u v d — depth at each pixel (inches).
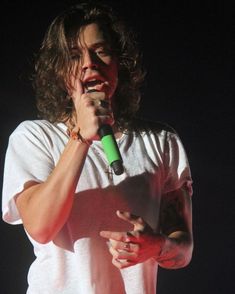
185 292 299.0
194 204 308.8
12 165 164.2
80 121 151.7
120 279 158.7
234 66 314.7
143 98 311.7
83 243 157.5
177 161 174.4
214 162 311.0
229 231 305.3
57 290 156.5
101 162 163.9
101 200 160.7
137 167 166.6
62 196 150.9
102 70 164.4
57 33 172.1
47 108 173.5
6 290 291.6
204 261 303.0
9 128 301.9
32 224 153.3
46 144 165.6
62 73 169.0
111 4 315.3
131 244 149.6
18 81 304.5
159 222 173.3
